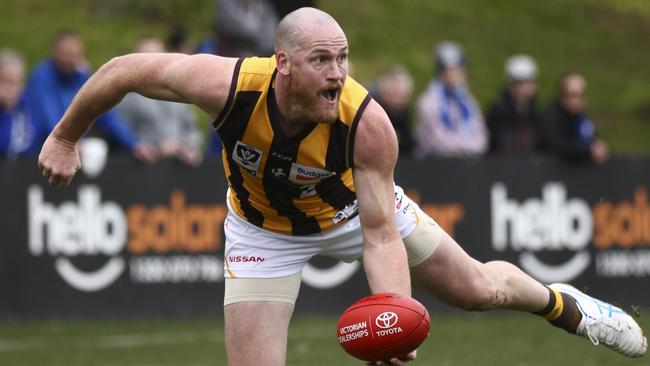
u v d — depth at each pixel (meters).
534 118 34.53
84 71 30.20
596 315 16.28
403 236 14.71
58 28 57.53
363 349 12.23
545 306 15.98
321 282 30.08
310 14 12.36
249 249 14.60
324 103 12.42
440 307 31.19
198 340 25.81
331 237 14.59
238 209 14.66
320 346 24.89
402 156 32.38
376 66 59.34
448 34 66.06
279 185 13.75
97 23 58.94
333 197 14.08
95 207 28.73
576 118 32.03
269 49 30.86
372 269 13.02
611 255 32.06
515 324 29.02
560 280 31.69
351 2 67.75
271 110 13.01
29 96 29.75
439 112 33.69
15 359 23.25
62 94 29.69
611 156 32.06
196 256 29.36
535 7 73.19
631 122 59.16
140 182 29.00
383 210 13.05
